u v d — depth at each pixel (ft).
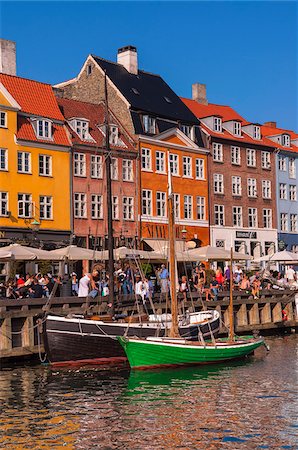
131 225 156.35
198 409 61.16
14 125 135.64
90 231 147.13
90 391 69.05
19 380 74.95
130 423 56.39
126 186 156.15
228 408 61.41
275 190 199.31
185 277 112.57
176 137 170.71
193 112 190.29
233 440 51.44
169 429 54.54
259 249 190.29
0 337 86.84
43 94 148.46
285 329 135.13
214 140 181.37
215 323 96.94
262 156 196.85
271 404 62.90
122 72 171.94
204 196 176.45
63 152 143.84
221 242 179.52
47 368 82.84
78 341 83.30
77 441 51.47
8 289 94.94
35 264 132.36
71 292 104.63
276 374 79.46
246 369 83.30
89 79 169.68
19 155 136.36
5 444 50.70
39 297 94.94
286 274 156.46
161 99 173.99
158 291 121.49
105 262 135.64
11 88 142.82
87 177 148.05
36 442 51.21
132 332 86.53
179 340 83.97
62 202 142.41
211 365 86.07
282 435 52.49
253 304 127.75
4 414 59.16
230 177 184.85
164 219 164.14
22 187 135.64
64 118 149.89
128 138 160.25
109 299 90.94
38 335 87.66
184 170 172.76
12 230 132.16
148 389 70.28
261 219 192.95
